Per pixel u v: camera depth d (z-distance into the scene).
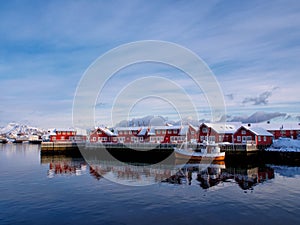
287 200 23.92
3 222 18.97
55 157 71.06
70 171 42.44
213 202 23.59
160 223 18.75
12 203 23.42
